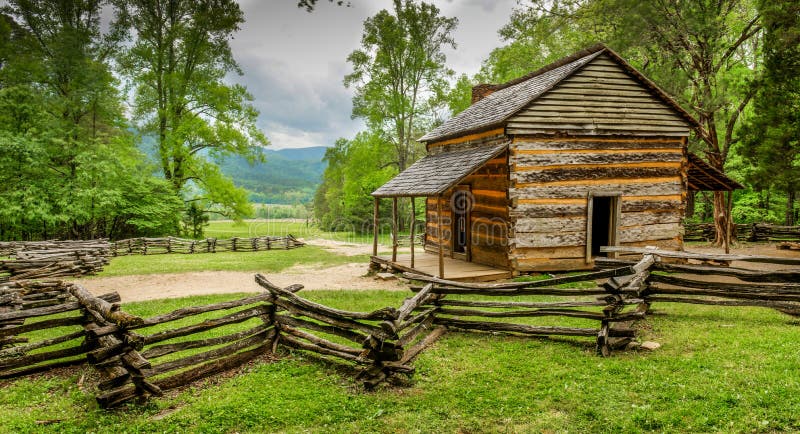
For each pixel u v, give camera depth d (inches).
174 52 1075.3
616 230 478.3
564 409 182.5
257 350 251.1
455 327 293.3
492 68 1258.6
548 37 1107.9
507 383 208.8
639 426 166.1
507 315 274.8
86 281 516.7
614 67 476.4
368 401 195.0
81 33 898.1
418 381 214.1
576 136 464.1
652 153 491.5
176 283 505.7
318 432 171.0
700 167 518.6
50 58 876.6
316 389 208.1
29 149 809.5
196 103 1088.2
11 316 216.2
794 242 682.8
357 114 1179.3
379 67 1154.7
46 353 223.8
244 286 483.5
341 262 692.1
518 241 448.5
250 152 1140.5
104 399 183.8
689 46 677.3
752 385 189.3
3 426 174.7
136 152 1012.5
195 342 222.8
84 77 890.1
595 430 166.2
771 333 252.8
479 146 499.8
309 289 451.8
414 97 1203.2
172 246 923.4
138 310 364.5
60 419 181.5
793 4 547.8
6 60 853.2
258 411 185.6
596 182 470.6
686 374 205.8
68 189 869.2
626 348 245.3
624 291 239.6
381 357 212.2
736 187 525.7
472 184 518.0
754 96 654.5
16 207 788.6
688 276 435.5
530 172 450.0
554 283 263.7
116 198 906.7
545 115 452.4
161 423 177.2
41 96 856.3
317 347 242.5
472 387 205.3
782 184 593.9
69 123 896.9
